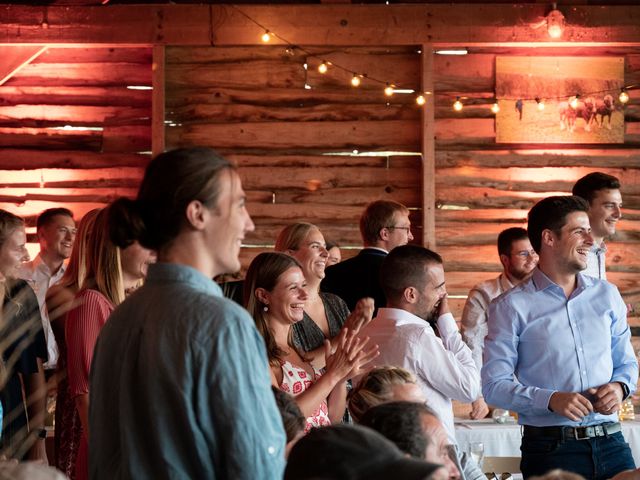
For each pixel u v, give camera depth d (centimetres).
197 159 217
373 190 775
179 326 209
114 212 219
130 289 355
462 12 765
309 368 379
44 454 403
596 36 763
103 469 225
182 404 205
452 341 425
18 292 392
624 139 777
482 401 563
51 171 780
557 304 413
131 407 215
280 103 776
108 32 765
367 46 775
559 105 773
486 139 776
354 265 515
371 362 394
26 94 783
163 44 768
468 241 771
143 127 780
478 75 777
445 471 164
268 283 374
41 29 763
